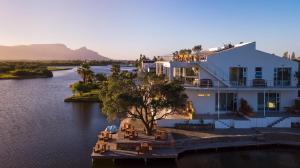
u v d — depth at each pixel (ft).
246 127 137.59
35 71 592.19
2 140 140.05
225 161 110.83
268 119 138.92
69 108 229.04
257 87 148.25
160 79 129.29
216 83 151.74
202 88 144.87
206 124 137.39
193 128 135.33
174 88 126.11
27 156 118.32
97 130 159.74
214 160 111.65
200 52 192.24
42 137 145.28
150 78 128.77
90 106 239.09
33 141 138.62
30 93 322.75
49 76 596.29
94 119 188.34
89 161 112.68
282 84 156.46
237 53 152.76
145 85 128.88
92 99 265.54
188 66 152.56
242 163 109.29
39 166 107.96
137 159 107.34
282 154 118.11
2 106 235.81
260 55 154.20
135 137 121.80
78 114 204.74
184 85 149.48
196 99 151.23
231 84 152.35
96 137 145.69
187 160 111.14
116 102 120.16
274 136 127.75
